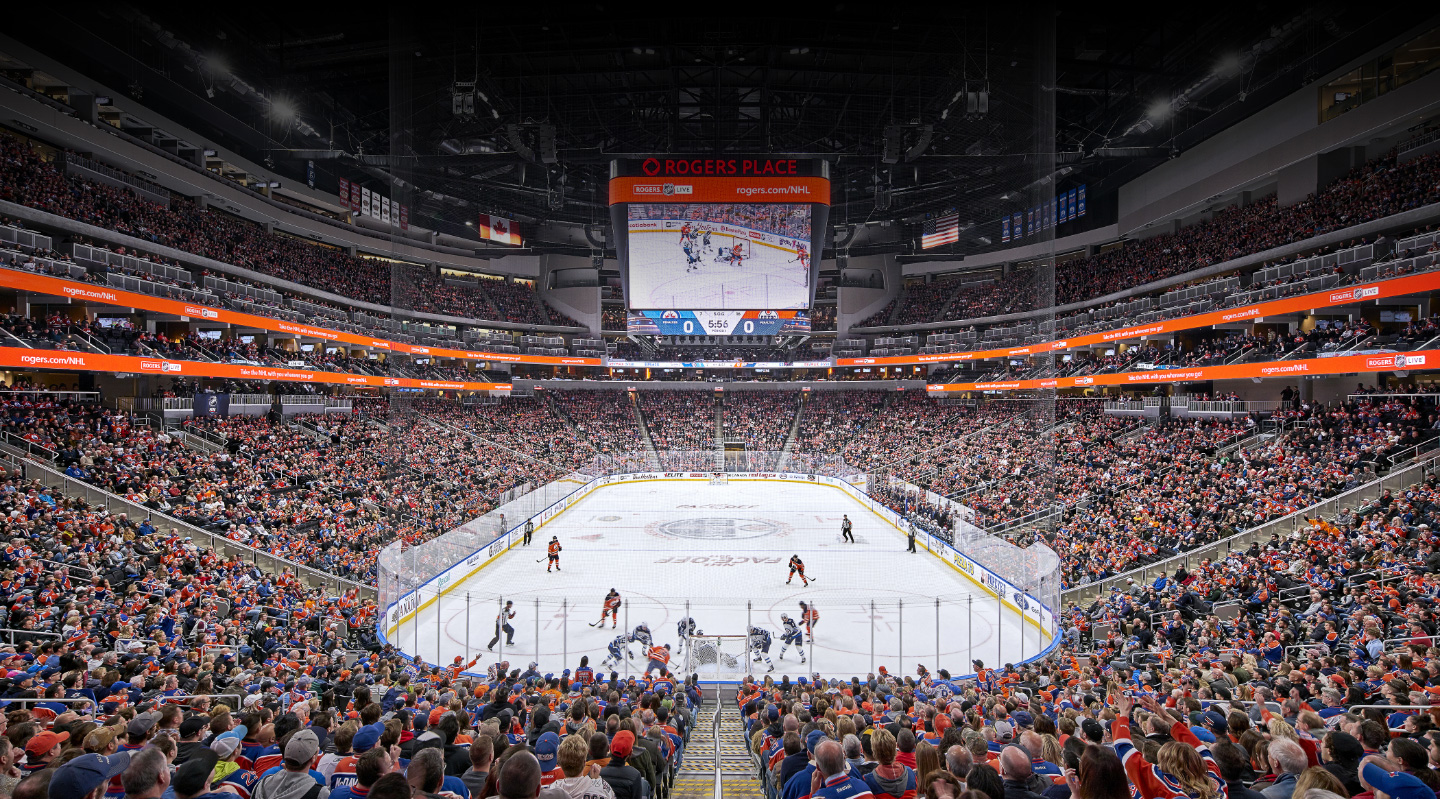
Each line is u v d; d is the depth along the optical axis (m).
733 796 9.19
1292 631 16.17
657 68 31.59
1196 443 35.84
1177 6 34.50
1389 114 32.69
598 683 15.35
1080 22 36.09
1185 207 47.19
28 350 26.80
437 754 4.31
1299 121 38.41
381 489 33.53
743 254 31.48
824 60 31.20
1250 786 5.74
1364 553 19.73
